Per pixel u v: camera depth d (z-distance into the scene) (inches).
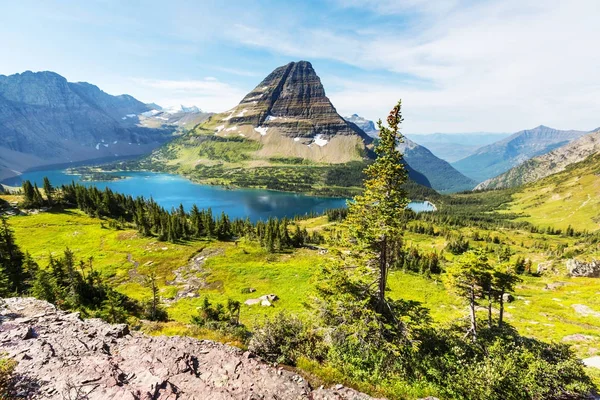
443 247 6535.4
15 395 346.0
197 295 2864.2
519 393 667.4
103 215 5979.3
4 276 1770.4
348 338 674.2
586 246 5866.1
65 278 1881.2
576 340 1598.2
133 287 3053.6
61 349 454.0
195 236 5191.9
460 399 593.9
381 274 776.9
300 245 4918.8
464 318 1206.3
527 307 2293.3
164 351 473.1
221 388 402.3
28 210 5620.1
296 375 473.1
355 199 812.0
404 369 622.5
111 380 385.4
